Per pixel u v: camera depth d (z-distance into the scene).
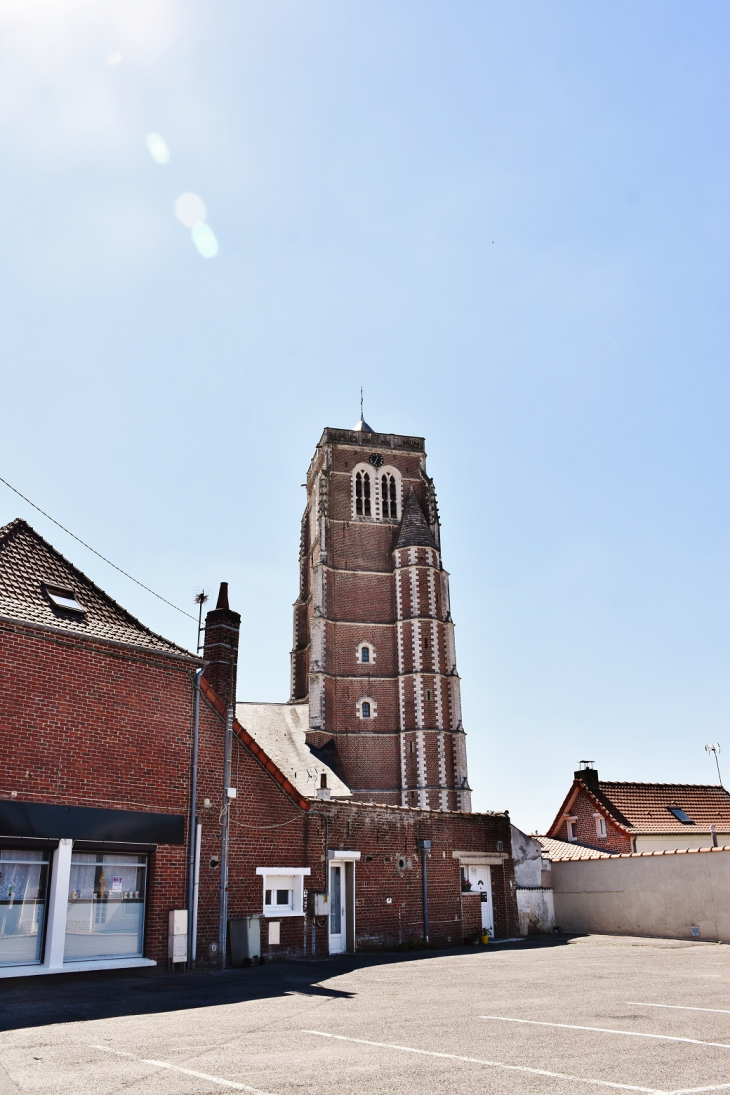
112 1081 7.39
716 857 26.42
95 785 16.39
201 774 18.75
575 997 12.95
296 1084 7.24
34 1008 11.87
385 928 23.38
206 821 18.59
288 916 20.31
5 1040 9.40
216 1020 10.90
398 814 24.83
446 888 26.00
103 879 16.31
